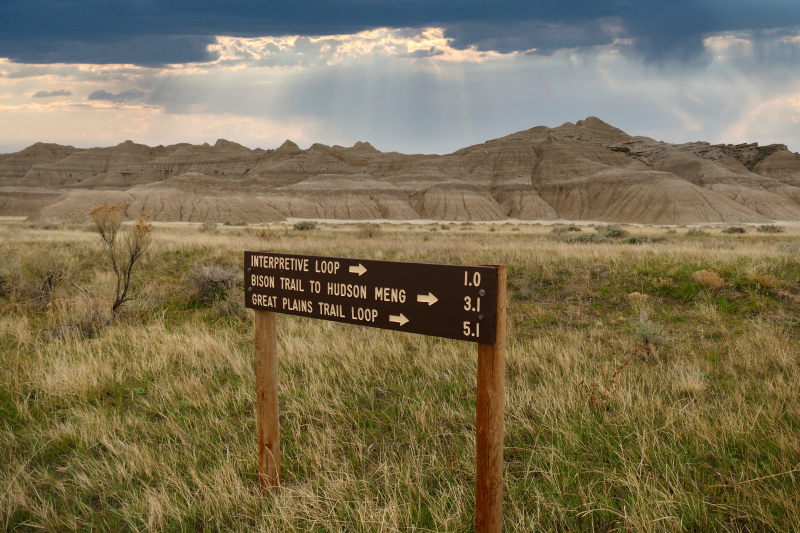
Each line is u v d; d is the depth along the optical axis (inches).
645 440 141.9
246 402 187.9
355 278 113.6
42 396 199.5
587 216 6003.9
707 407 165.0
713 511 115.2
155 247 559.8
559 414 163.6
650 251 471.8
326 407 175.3
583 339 260.1
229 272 405.1
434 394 186.2
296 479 138.9
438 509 119.0
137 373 217.9
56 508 131.6
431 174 7504.9
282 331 288.0
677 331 275.0
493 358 93.5
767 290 326.0
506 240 900.6
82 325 291.9
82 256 529.0
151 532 117.4
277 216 5265.8
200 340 261.4
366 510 118.2
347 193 6284.5
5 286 377.4
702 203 5113.2
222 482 130.6
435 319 100.3
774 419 152.5
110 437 164.2
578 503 120.7
